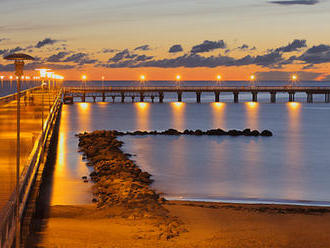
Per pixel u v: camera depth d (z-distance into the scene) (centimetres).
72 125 6134
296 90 12056
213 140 4781
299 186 2652
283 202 2222
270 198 2327
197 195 2366
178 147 4253
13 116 3984
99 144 3847
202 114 8231
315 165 3394
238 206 2041
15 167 1870
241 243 1506
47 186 2383
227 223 1747
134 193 2094
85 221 1684
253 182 2750
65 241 1395
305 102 12388
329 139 4972
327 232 1666
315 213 1933
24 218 1238
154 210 1861
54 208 1895
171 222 1698
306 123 6744
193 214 1864
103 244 1392
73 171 2820
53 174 2708
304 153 3991
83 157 3347
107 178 2491
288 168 3259
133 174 2688
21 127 3177
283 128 6069
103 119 7062
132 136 4991
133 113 8300
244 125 6450
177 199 2244
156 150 4047
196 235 1567
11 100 5912
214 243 1484
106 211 1828
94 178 2577
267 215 1883
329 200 2292
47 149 2444
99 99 14812
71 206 1948
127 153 3797
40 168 1855
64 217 1761
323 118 7550
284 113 8550
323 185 2688
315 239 1586
